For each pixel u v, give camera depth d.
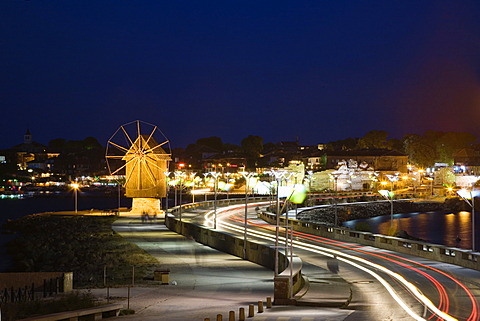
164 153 120.88
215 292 40.47
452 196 197.00
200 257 60.78
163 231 89.62
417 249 58.00
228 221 106.81
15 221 124.06
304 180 191.50
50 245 79.00
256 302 35.97
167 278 45.03
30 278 41.50
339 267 50.09
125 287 43.28
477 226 141.12
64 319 29.00
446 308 32.62
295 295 36.31
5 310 31.42
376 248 64.81
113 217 115.94
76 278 47.97
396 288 39.81
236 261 57.66
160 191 120.69
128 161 119.75
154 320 30.05
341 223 144.38
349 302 34.88
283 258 47.56
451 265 50.81
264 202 166.12
